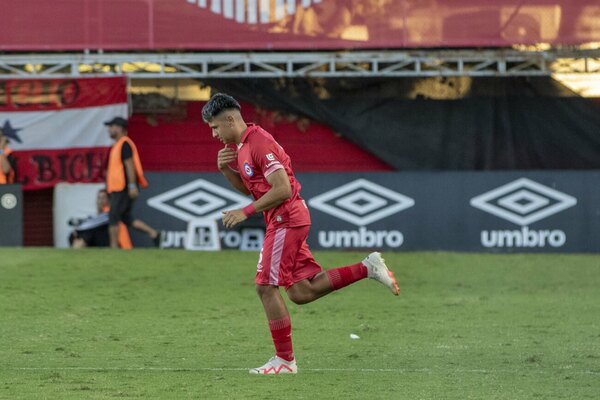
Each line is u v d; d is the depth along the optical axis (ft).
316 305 149.28
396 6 211.20
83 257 192.85
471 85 221.25
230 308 145.18
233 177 101.71
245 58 214.69
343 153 225.76
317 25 212.23
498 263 193.98
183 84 224.94
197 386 89.92
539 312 143.54
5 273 173.17
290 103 222.48
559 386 91.35
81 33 213.46
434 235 215.31
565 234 214.28
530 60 215.31
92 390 87.76
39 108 218.59
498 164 222.07
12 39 213.05
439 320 135.95
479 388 90.17
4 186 213.05
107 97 217.97
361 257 197.98
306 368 100.63
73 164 219.00
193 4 212.64
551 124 221.25
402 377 95.55
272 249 95.81
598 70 219.20
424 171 215.51
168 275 175.22
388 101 222.69
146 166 226.17
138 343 116.88
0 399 83.61
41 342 116.88
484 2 210.59
